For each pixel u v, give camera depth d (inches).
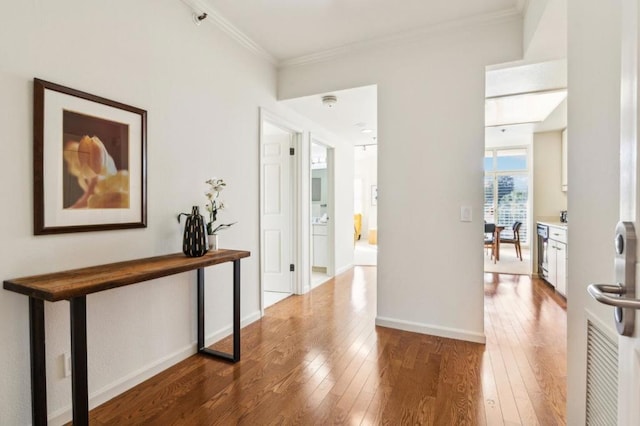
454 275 103.2
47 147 59.2
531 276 190.1
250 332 108.2
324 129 176.6
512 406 68.5
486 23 97.4
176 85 85.7
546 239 171.3
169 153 83.9
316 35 107.4
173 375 80.7
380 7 92.7
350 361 88.0
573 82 49.3
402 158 108.8
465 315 101.9
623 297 25.0
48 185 59.4
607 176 38.1
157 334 81.9
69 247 63.1
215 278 100.4
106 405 68.6
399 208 109.7
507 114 163.2
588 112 43.8
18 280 54.1
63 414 62.8
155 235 80.2
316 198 276.8
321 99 127.7
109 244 70.0
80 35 64.3
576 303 47.4
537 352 93.0
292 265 156.1
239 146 109.4
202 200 94.0
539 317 122.1
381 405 69.1
